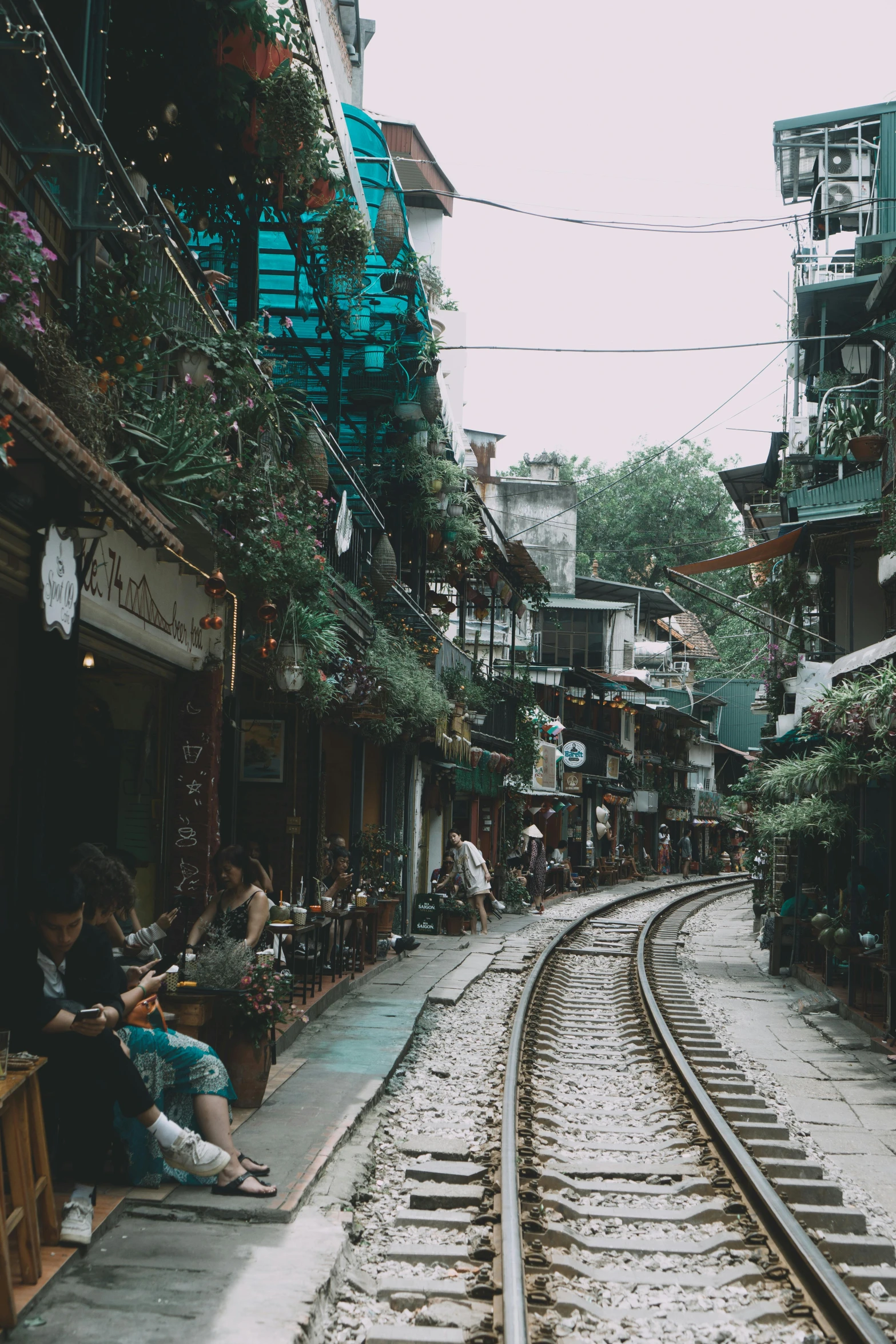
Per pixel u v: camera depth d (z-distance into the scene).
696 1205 7.11
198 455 7.74
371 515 18.30
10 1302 4.61
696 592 22.30
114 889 6.20
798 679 19.56
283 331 16.91
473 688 25.27
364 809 20.27
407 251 17.16
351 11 21.20
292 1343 4.78
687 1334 5.39
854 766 13.04
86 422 6.38
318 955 13.45
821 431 22.62
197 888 10.55
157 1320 4.93
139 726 10.61
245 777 15.46
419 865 24.47
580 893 38.69
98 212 7.43
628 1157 8.34
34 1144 5.31
